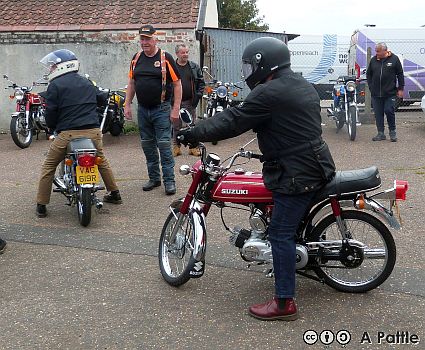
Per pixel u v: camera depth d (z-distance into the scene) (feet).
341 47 69.97
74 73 21.18
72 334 12.72
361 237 14.55
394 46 61.41
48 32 43.75
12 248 18.25
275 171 13.03
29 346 12.24
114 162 32.30
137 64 23.52
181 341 12.36
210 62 49.24
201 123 12.98
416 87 61.36
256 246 13.83
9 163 32.55
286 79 12.94
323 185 13.29
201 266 14.26
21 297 14.64
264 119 12.78
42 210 21.48
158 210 22.21
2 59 44.39
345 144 35.94
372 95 36.55
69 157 21.27
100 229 20.03
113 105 38.73
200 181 14.67
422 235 18.76
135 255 17.49
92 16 44.78
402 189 13.66
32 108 37.93
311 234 14.15
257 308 13.35
